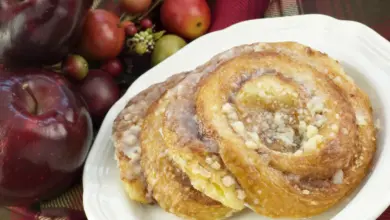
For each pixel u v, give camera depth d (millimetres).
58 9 432
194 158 372
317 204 368
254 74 404
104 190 431
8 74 441
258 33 493
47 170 427
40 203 468
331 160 369
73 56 490
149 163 407
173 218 416
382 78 420
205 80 404
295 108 394
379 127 403
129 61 549
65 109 433
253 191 366
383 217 393
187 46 507
